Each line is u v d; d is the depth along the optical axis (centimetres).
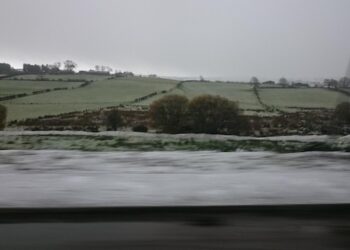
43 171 678
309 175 661
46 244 421
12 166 709
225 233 452
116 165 730
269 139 2839
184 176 651
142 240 432
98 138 3034
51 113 4675
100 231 454
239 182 615
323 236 449
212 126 3681
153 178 636
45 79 7719
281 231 459
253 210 512
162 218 492
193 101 3731
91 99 5866
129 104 5438
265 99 5856
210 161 767
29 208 493
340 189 582
